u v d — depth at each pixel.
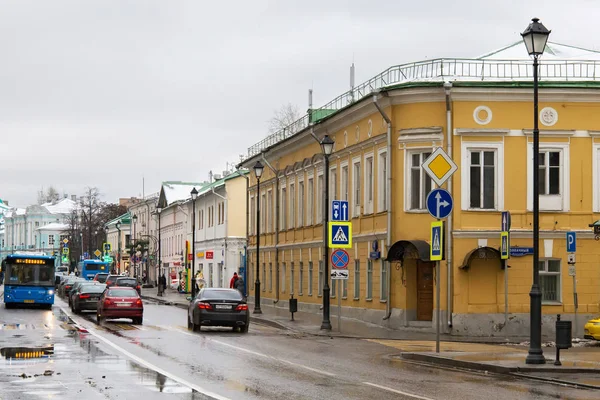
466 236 35.16
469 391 16.34
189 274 83.25
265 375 18.73
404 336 33.38
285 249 55.03
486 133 35.31
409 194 36.44
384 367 21.00
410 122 36.19
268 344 28.03
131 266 131.75
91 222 146.50
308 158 49.75
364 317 40.47
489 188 35.59
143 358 22.34
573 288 35.28
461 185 35.31
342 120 43.28
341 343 29.34
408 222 36.34
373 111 39.19
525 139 35.47
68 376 18.12
